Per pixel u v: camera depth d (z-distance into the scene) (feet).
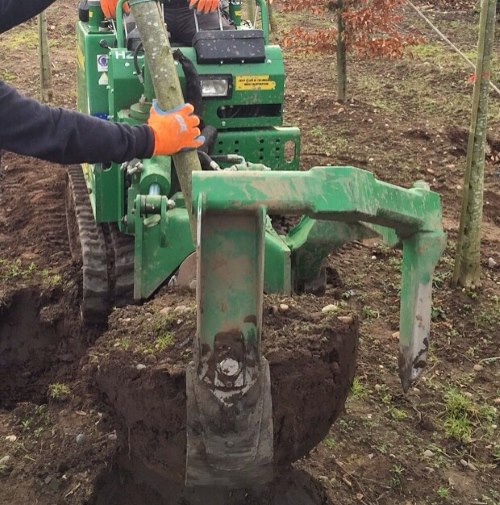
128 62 14.75
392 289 19.08
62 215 21.83
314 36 31.99
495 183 26.25
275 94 15.28
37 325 17.25
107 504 11.43
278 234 14.11
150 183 13.17
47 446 13.52
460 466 13.34
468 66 37.29
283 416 9.71
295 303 11.00
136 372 9.88
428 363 16.20
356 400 14.79
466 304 18.42
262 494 10.98
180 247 13.46
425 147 28.19
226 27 17.10
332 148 27.66
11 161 26.35
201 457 9.02
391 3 30.45
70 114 8.94
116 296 14.85
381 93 34.24
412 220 8.43
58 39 44.55
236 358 8.60
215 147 15.31
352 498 12.26
